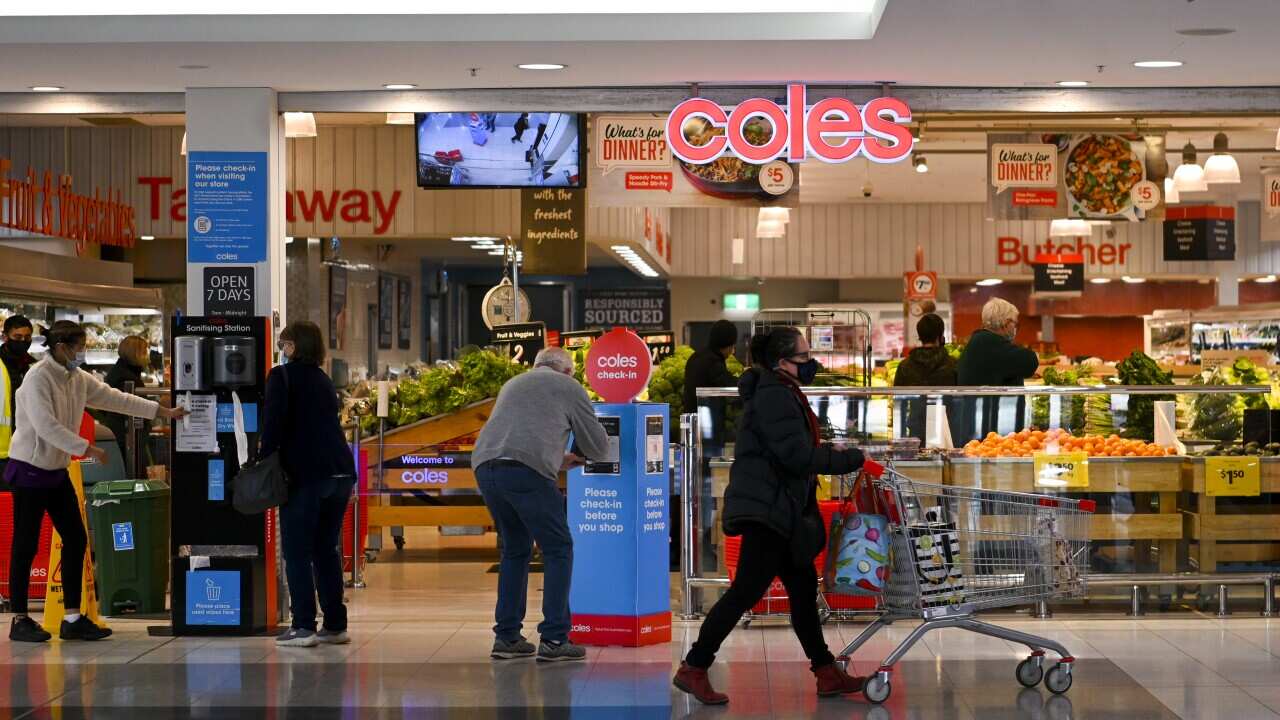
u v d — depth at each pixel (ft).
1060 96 26.94
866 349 35.70
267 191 26.32
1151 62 24.52
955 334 75.31
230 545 25.22
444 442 34.63
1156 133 46.85
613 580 23.44
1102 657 22.39
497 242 52.95
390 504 34.94
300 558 23.63
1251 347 53.57
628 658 22.50
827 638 24.14
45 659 22.98
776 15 22.76
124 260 50.42
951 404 25.89
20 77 25.46
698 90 26.66
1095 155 37.37
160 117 44.37
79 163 46.78
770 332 19.52
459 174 27.81
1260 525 25.89
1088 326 77.87
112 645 24.20
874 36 22.40
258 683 20.98
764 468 19.17
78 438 23.91
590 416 22.26
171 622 25.30
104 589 26.94
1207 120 46.50
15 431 24.41
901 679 20.93
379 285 55.01
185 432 25.23
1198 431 27.37
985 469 25.53
